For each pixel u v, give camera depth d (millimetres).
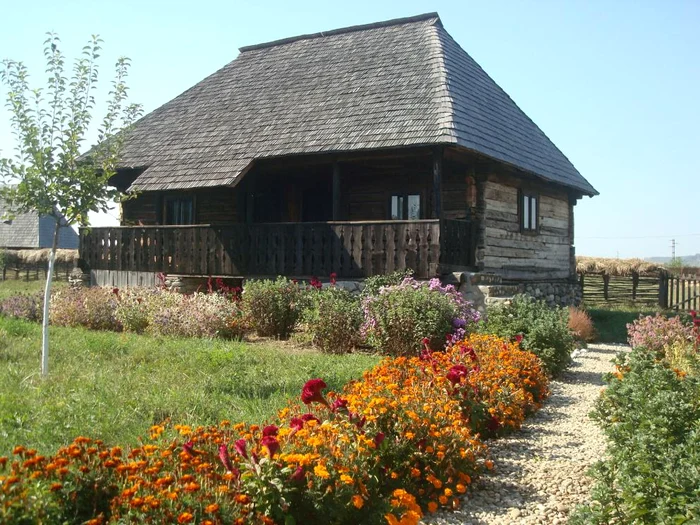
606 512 4398
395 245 14203
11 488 3592
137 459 4816
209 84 21219
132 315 13773
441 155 14039
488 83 19391
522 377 8719
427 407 5668
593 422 8000
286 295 13688
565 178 19219
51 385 7816
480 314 12836
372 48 19016
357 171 17422
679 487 4242
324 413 5582
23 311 15445
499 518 5102
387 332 11312
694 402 6543
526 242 18469
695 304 24781
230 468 4211
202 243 16703
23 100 8984
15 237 51125
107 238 18500
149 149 18641
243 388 7965
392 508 4492
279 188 19188
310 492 4297
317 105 17109
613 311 23484
